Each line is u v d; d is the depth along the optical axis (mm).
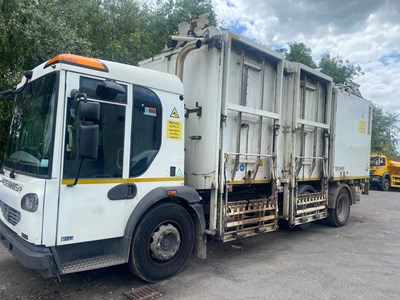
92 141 3227
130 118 3969
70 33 9711
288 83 6508
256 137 5645
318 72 7031
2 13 8336
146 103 4137
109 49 12789
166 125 4340
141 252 4062
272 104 5996
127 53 12828
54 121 3398
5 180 4219
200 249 4707
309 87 7031
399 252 6180
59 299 3799
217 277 4605
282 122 6461
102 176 3732
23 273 4473
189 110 5102
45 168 3396
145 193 4117
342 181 8555
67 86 3455
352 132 8508
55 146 3377
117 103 3852
